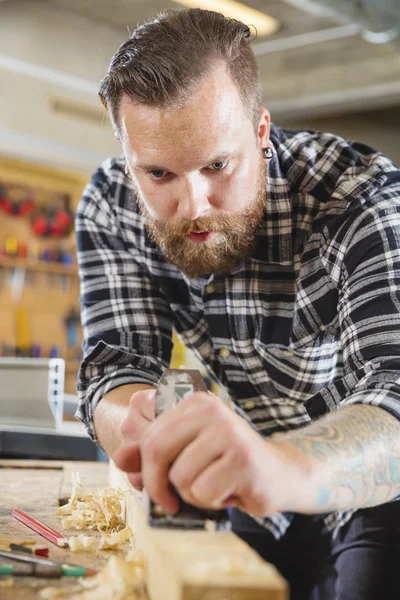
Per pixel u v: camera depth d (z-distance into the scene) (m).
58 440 2.44
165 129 1.11
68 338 6.00
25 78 5.32
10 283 5.70
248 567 0.74
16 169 5.64
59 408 2.61
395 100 5.41
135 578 0.89
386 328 1.15
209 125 1.11
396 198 1.30
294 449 0.88
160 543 0.83
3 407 2.62
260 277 1.46
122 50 1.19
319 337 1.45
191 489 0.81
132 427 1.09
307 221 1.39
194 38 1.14
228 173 1.18
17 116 5.30
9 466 2.00
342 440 0.92
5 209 5.63
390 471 0.94
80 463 2.08
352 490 0.90
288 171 1.39
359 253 1.26
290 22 4.98
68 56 5.49
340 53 5.43
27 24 5.23
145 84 1.11
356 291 1.22
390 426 0.97
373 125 7.17
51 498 1.54
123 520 1.26
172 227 1.22
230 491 0.80
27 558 1.01
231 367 1.57
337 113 6.88
